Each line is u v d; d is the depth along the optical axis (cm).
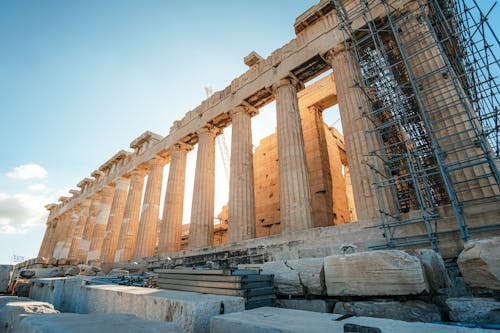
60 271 2125
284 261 594
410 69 1036
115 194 2972
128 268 1950
